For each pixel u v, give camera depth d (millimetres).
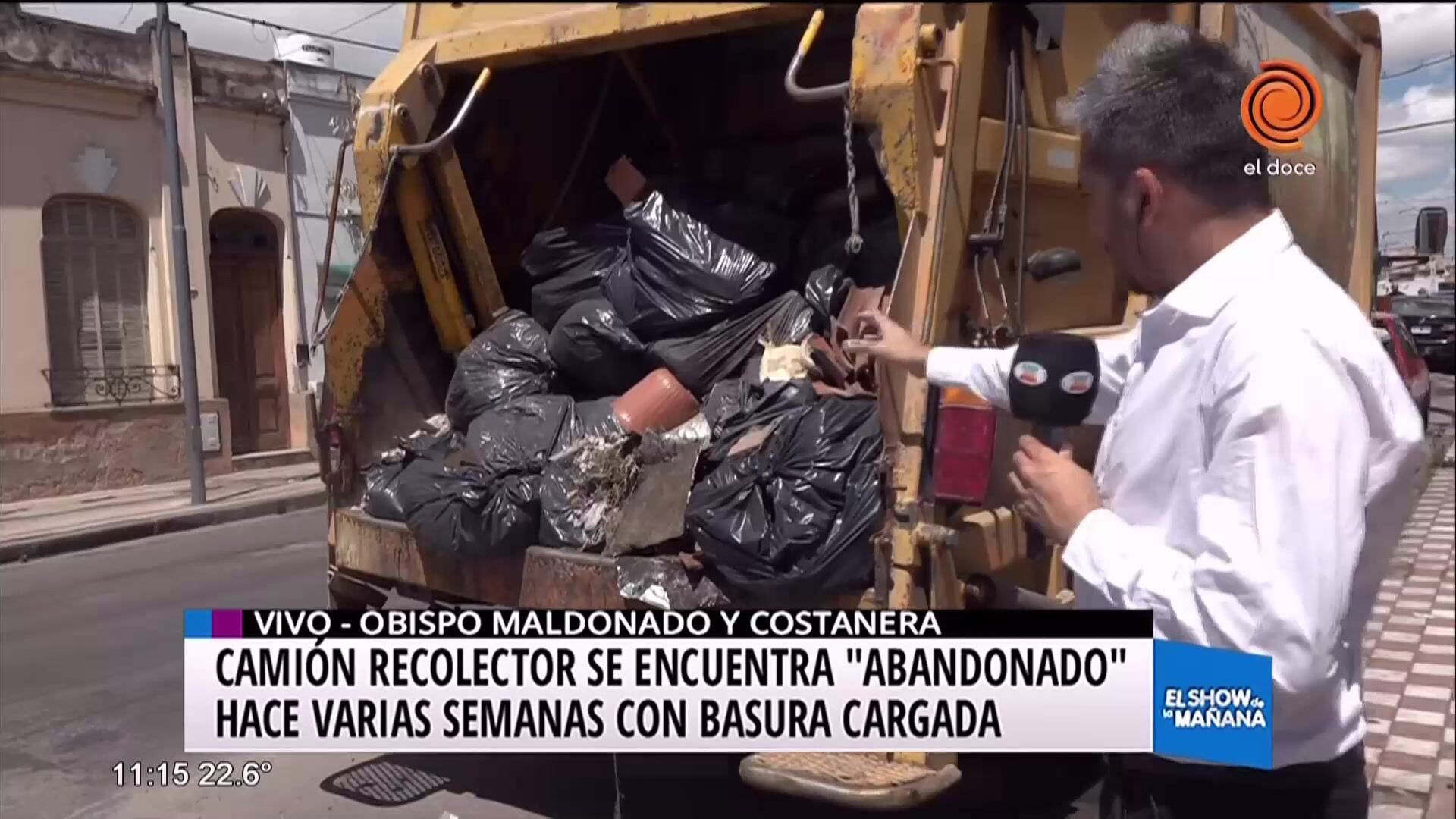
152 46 11906
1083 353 2289
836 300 3680
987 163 3068
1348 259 5617
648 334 3887
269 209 13297
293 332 13664
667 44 4613
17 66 10758
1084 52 3555
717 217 3893
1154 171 1652
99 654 5812
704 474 3213
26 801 3900
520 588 3359
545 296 4230
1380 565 1646
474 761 4199
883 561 2791
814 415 2996
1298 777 1671
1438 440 10758
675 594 2992
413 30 4332
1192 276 1642
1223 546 1493
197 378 11555
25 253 11000
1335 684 1614
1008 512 3051
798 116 4711
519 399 3879
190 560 8477
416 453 4012
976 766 3648
